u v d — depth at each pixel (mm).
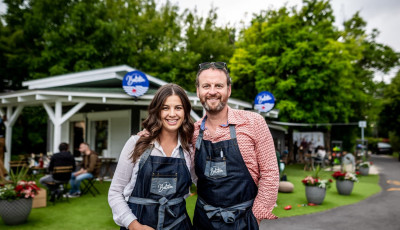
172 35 22047
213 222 1854
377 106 22703
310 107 15789
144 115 11977
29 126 18484
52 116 8094
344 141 23938
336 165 17172
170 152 1886
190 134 1924
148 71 19016
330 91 16047
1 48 16312
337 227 5016
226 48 22484
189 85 19953
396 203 7043
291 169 15172
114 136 12211
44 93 7566
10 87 18312
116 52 16328
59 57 15297
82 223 4926
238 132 1889
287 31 16297
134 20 20266
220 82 1899
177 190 1816
